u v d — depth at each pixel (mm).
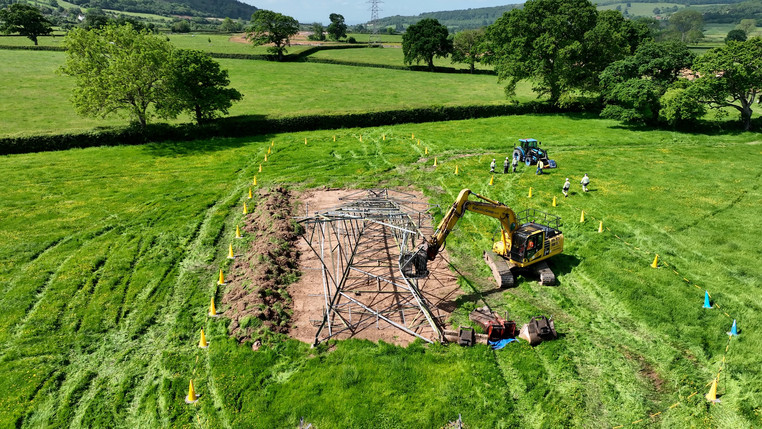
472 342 19297
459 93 84562
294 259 26859
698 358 18844
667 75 57656
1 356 19016
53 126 54219
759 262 25672
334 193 37812
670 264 25812
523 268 25031
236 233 29938
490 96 81562
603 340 20047
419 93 84000
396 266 26266
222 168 43781
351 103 73250
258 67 104188
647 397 16875
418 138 54844
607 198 35156
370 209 24125
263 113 64062
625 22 69625
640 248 27734
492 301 22969
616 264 25953
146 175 41500
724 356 18719
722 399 16703
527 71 67438
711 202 34000
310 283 24469
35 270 25484
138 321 21219
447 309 22250
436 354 18734
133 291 23625
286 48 128250
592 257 26734
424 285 24500
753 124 55938
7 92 69688
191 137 53594
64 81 78250
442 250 28297
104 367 18562
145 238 29609
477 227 31328
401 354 18672
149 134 51719
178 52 53031
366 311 22016
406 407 16016
